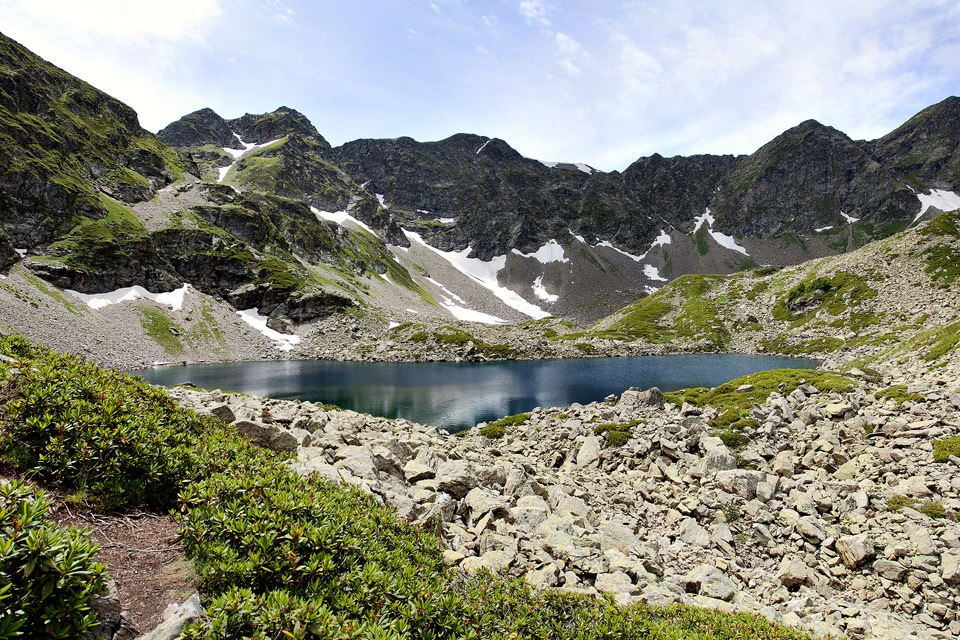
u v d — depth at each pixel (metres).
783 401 40.69
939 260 141.88
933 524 19.81
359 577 8.93
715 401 49.94
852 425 30.94
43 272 136.62
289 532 9.35
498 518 18.17
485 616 10.24
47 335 113.94
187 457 12.22
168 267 174.25
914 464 25.23
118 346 128.75
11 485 6.96
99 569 6.63
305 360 153.12
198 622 6.73
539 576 13.72
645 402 48.34
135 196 197.38
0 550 5.94
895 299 138.62
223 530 9.34
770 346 150.88
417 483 20.17
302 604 7.50
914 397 32.62
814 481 25.91
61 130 189.88
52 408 11.15
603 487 28.36
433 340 158.38
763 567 19.88
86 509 9.89
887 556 18.22
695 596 15.63
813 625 14.67
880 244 172.12
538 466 32.59
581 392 89.06
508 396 85.69
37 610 5.98
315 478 13.75
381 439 25.81
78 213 163.12
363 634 7.46
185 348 144.62
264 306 184.00
